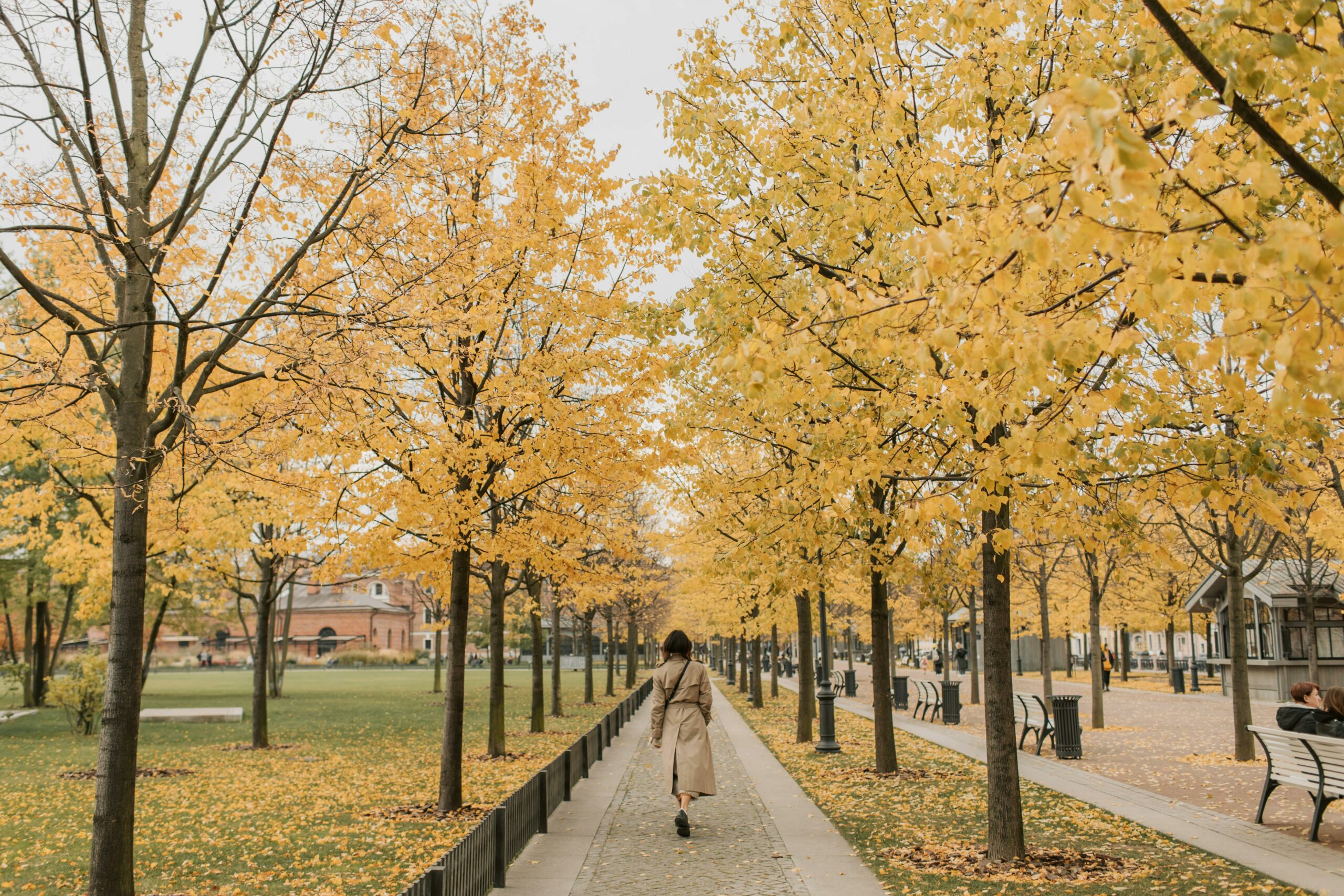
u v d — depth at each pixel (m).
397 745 18.98
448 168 8.26
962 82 6.29
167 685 49.53
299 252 7.24
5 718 25.61
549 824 9.59
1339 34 3.64
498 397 9.04
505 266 8.89
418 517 9.06
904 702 28.00
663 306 8.72
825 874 7.19
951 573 9.82
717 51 8.21
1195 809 9.81
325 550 11.33
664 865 7.64
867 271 6.21
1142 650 81.12
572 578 11.69
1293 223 2.82
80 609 17.31
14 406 7.86
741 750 17.05
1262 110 4.51
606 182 9.80
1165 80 5.23
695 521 16.02
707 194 7.55
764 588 19.62
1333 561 20.28
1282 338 2.93
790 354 4.21
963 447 6.66
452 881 5.44
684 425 8.12
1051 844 8.09
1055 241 3.36
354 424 7.64
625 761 15.24
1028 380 3.89
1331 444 5.56
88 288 8.98
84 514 14.05
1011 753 7.55
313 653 89.81
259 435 7.86
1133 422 5.72
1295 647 26.44
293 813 10.66
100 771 6.46
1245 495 5.31
